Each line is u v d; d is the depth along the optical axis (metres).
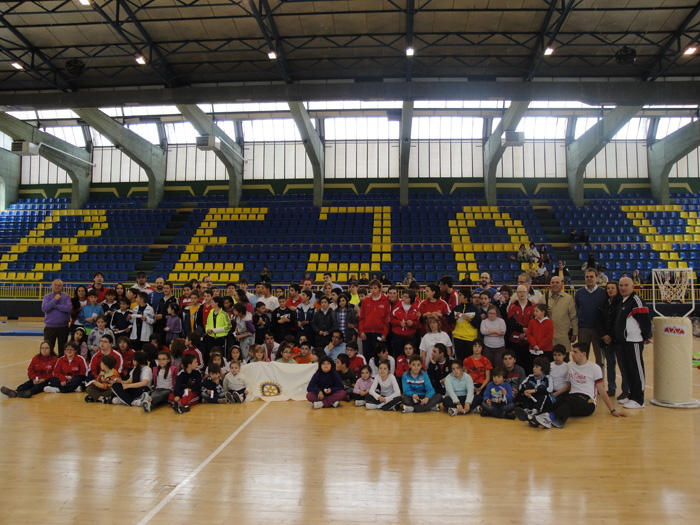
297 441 5.16
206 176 26.58
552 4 13.39
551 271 18.38
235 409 6.64
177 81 17.84
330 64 16.91
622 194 25.14
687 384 6.66
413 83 16.36
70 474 4.19
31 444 5.00
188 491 3.85
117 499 3.70
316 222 23.92
